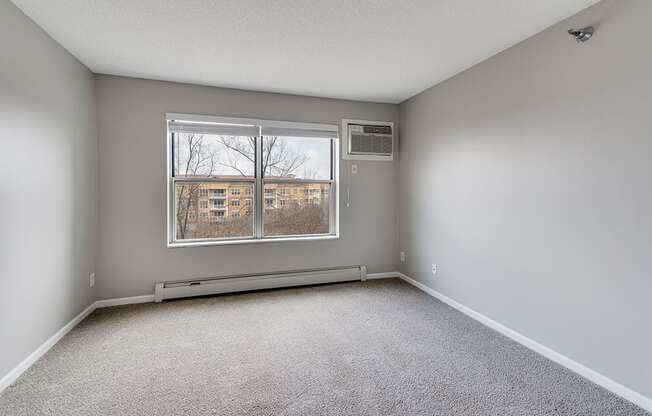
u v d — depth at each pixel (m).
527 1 1.95
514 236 2.55
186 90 3.39
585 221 2.04
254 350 2.39
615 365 1.90
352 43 2.51
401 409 1.75
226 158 3.70
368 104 4.10
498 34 2.37
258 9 2.04
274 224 3.90
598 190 1.96
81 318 2.89
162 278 3.40
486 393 1.90
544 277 2.31
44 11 2.05
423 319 2.97
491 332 2.71
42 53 2.26
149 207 3.32
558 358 2.22
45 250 2.32
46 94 2.31
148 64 2.90
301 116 3.83
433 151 3.55
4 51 1.88
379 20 2.17
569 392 1.91
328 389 1.93
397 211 4.27
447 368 2.16
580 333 2.08
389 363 2.22
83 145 2.89
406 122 4.05
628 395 1.83
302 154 3.99
